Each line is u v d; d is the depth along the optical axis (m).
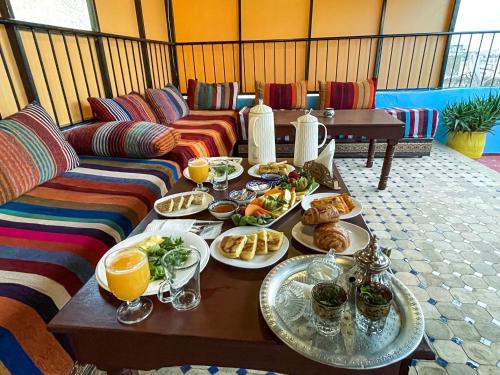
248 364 0.65
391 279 0.72
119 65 2.81
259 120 1.58
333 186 1.29
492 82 3.81
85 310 0.67
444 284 1.50
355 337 0.60
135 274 0.63
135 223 1.34
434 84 3.88
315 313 0.60
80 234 1.13
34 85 1.84
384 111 3.03
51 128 1.66
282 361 0.63
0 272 0.92
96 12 2.47
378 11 3.59
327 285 0.64
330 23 3.67
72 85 2.21
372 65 3.83
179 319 0.65
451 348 1.17
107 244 1.14
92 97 2.32
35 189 1.48
